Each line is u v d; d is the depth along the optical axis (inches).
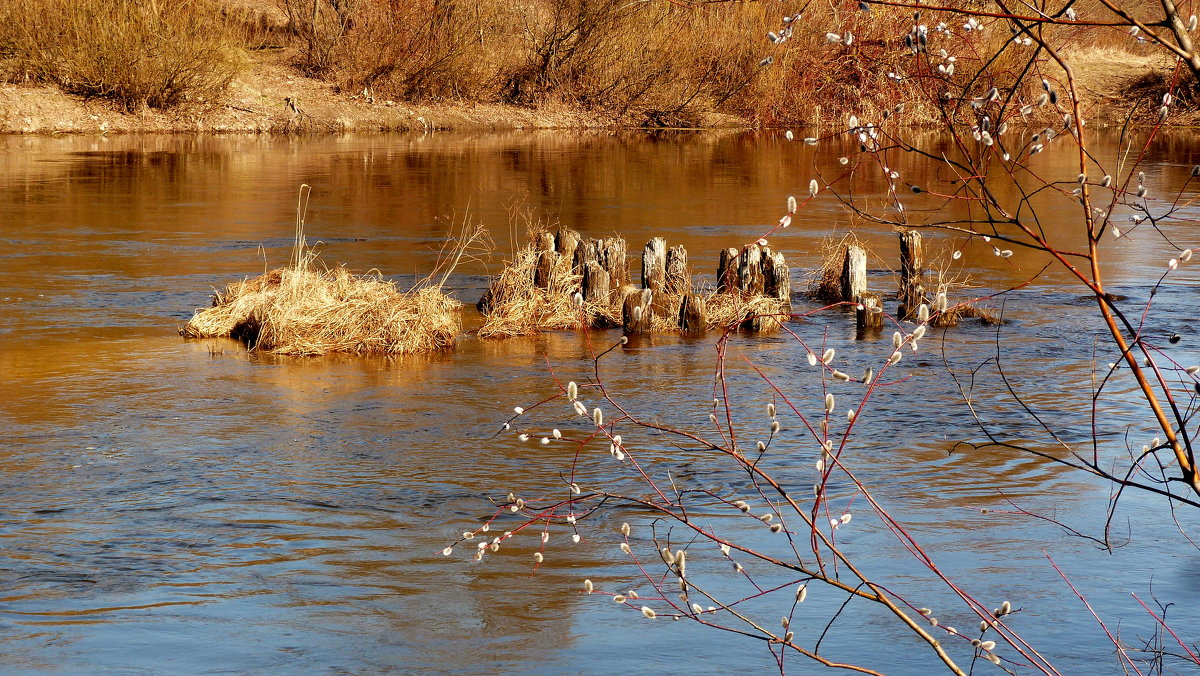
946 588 204.8
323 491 259.9
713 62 1669.5
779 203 842.8
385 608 200.2
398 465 279.0
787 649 182.5
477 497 257.0
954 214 773.3
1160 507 245.6
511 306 458.0
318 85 1574.8
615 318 466.6
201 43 1425.9
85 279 528.1
